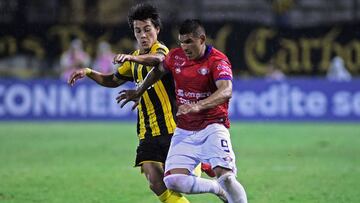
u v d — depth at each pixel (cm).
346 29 8050
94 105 7431
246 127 6919
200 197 3091
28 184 3497
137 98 2392
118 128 6812
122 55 2242
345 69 8088
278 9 8244
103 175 3828
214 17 8100
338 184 3503
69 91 7431
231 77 2189
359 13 8219
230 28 8025
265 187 3409
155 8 2412
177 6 8088
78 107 7438
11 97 7438
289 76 8119
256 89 7406
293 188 3381
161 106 2412
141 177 3756
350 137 6019
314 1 8275
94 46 8075
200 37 2208
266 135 6159
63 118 7431
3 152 4944
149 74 2333
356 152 4969
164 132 2408
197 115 2255
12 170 4028
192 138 2264
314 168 4125
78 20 8119
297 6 8262
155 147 2406
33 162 4400
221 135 2233
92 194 3212
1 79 7456
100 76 2547
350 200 3042
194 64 2241
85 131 6519
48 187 3403
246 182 3584
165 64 2291
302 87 7400
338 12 8238
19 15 8106
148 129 2427
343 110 7394
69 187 3406
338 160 4516
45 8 8119
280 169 4081
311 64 8088
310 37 8075
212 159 2231
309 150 5078
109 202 3009
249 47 8044
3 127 6894
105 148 5181
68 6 8138
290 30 8056
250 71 8050
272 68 8038
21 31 8119
